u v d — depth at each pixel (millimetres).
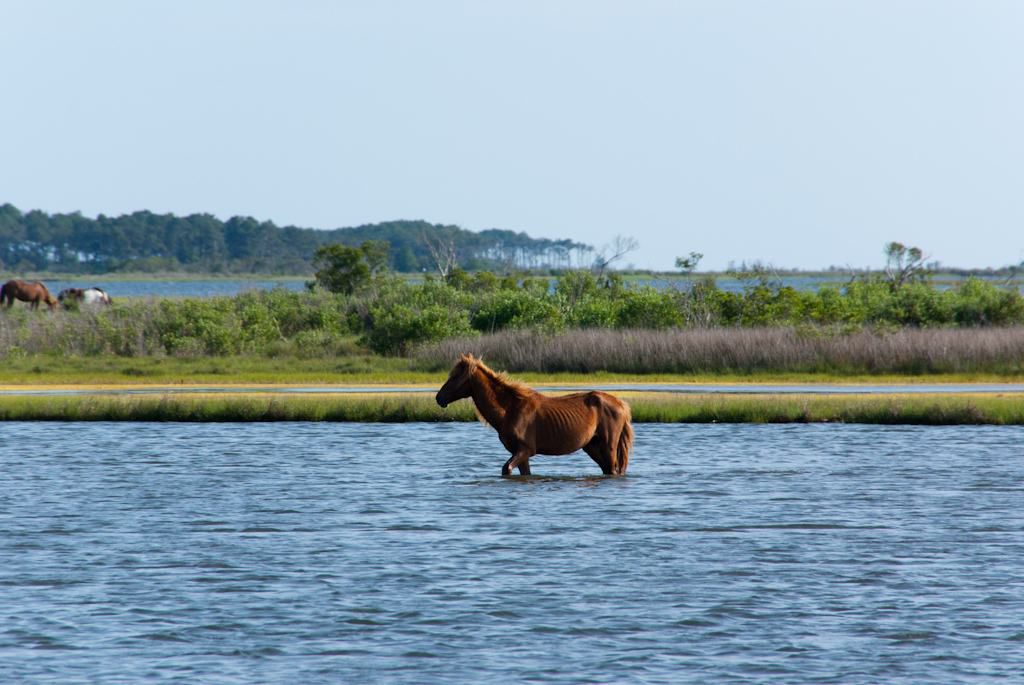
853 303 193750
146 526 67250
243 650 46031
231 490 78562
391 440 101938
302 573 56750
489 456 93312
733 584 54969
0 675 43281
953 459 91125
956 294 198375
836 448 96562
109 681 42812
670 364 152625
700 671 43875
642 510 71500
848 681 42938
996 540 63750
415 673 43656
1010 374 148500
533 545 62281
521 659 45031
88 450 96250
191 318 184375
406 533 65250
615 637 47500
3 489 79000
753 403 113375
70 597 52844
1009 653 45812
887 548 61906
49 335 177625
